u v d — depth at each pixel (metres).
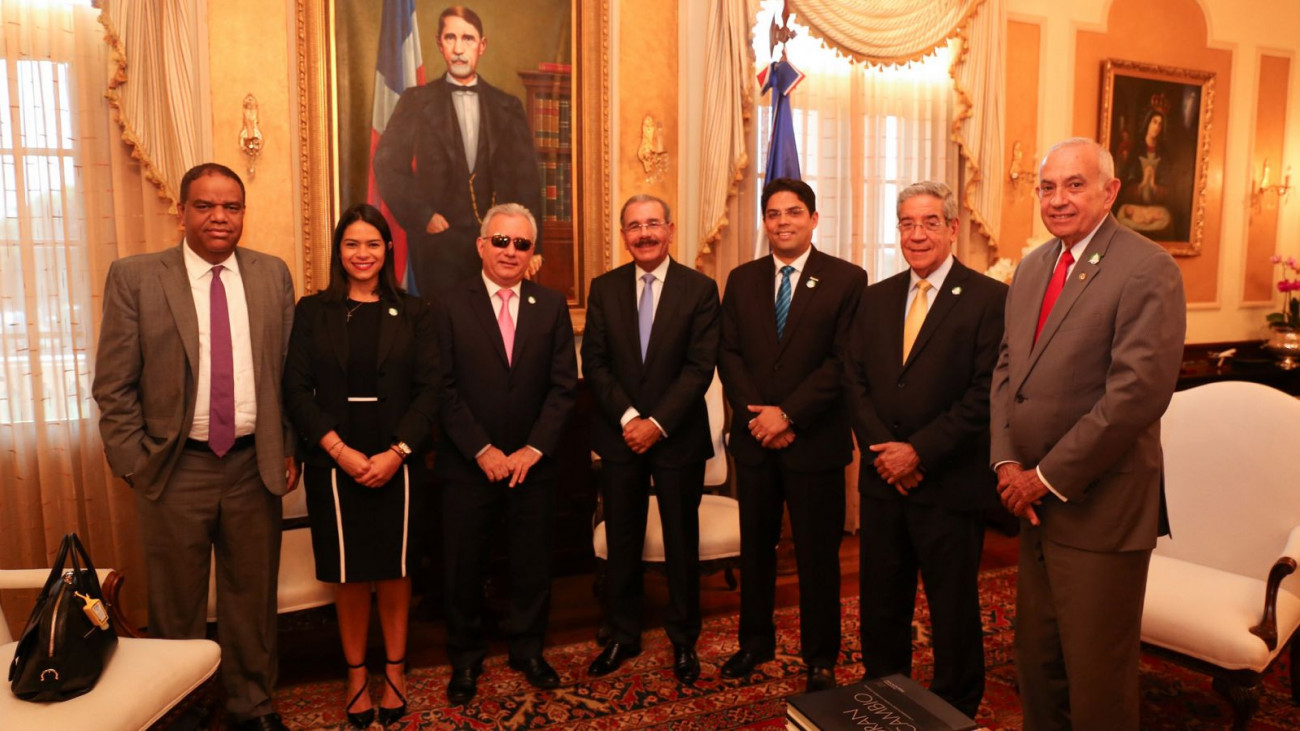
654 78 3.96
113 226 3.24
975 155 4.55
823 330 2.68
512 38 3.70
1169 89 5.27
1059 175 1.98
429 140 3.61
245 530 2.46
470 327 2.70
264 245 3.41
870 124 4.48
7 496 3.14
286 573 2.74
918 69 4.54
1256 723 2.60
